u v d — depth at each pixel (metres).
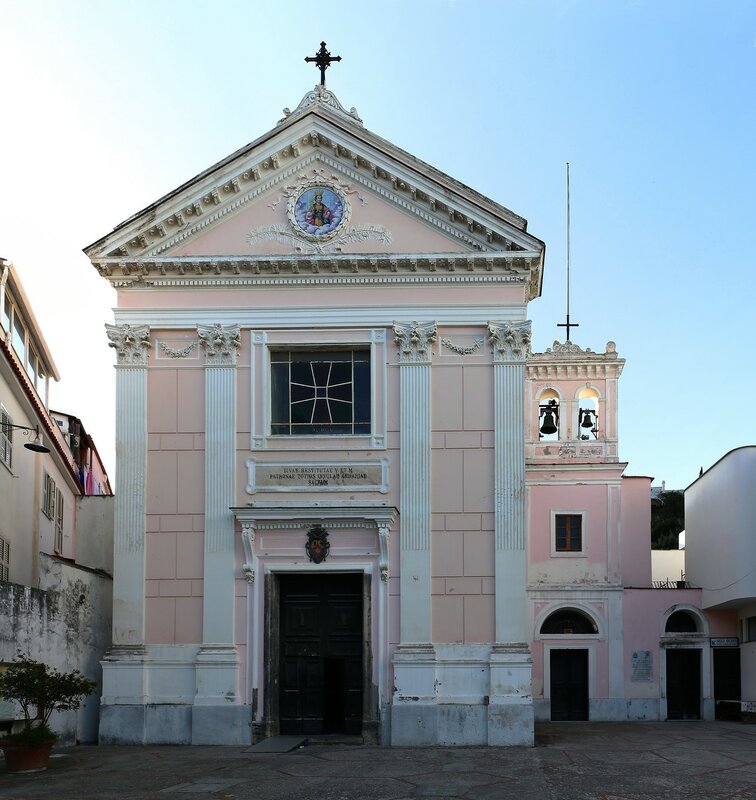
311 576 23.62
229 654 22.92
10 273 24.92
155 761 19.83
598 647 38.06
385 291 24.03
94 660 25.02
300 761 19.56
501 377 23.58
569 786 16.55
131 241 24.09
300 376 24.27
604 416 40.06
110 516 35.28
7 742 18.39
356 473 23.48
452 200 23.78
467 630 22.77
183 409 23.92
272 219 24.34
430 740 22.19
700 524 39.66
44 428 28.83
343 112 24.47
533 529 38.94
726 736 26.81
